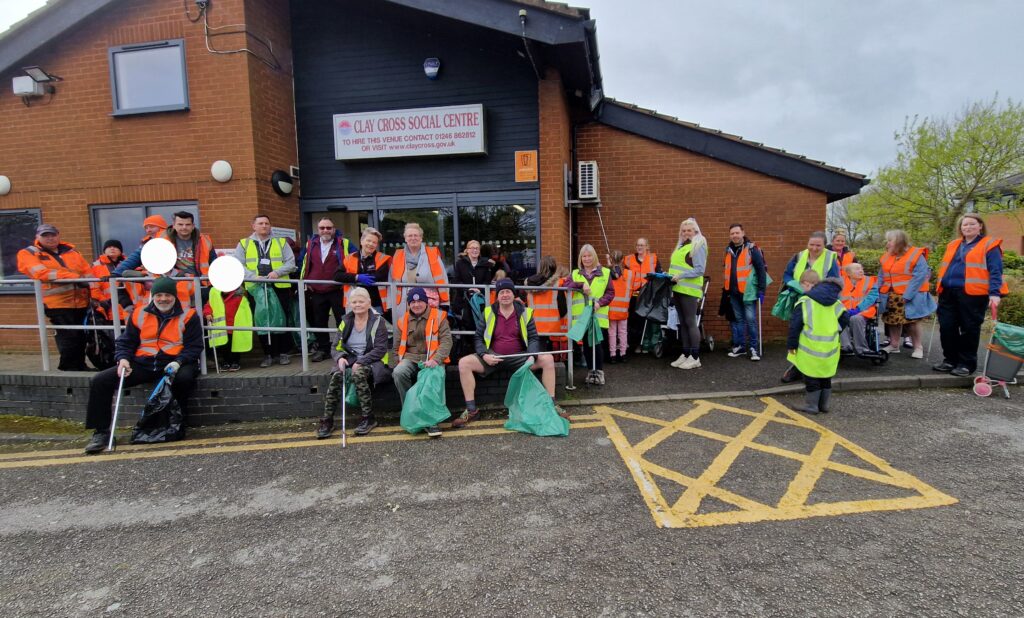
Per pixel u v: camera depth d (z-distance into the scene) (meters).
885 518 3.08
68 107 7.34
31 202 7.56
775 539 2.89
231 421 5.18
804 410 5.01
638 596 2.46
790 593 2.45
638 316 7.40
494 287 5.04
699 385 5.90
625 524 3.09
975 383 5.36
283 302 6.06
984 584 2.47
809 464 3.84
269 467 4.09
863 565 2.64
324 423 4.72
